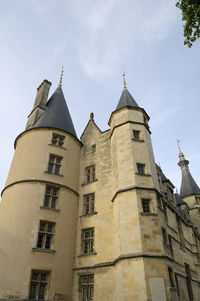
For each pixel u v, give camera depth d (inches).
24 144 853.2
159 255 579.2
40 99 1043.9
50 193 763.4
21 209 693.3
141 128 850.1
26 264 613.0
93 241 743.1
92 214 781.3
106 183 817.5
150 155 805.2
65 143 890.7
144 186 694.5
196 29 365.4
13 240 644.7
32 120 983.6
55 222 715.4
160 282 542.9
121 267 585.0
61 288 647.8
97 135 986.7
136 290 536.4
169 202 951.0
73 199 816.9
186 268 892.6
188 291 839.1
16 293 572.4
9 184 766.5
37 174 764.6
